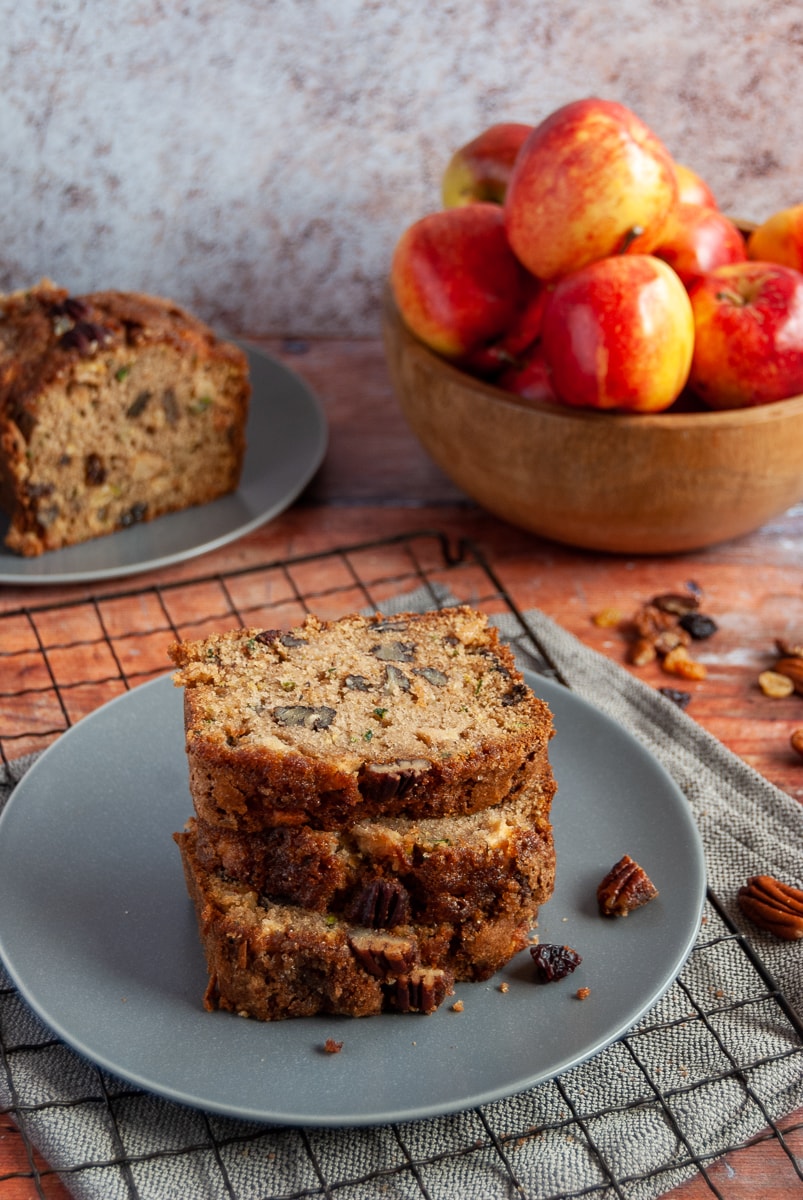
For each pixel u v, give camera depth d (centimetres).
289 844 85
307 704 88
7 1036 84
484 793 86
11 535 110
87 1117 82
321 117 125
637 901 87
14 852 89
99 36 121
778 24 122
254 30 122
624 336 101
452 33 122
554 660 103
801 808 96
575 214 103
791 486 106
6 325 113
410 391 109
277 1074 81
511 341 109
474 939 85
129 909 87
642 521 107
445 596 108
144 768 93
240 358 112
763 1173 82
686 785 96
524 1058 82
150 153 126
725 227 110
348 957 83
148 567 108
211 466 114
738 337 104
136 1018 83
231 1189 80
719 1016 87
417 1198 80
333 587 109
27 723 99
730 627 108
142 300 114
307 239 130
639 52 123
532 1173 81
